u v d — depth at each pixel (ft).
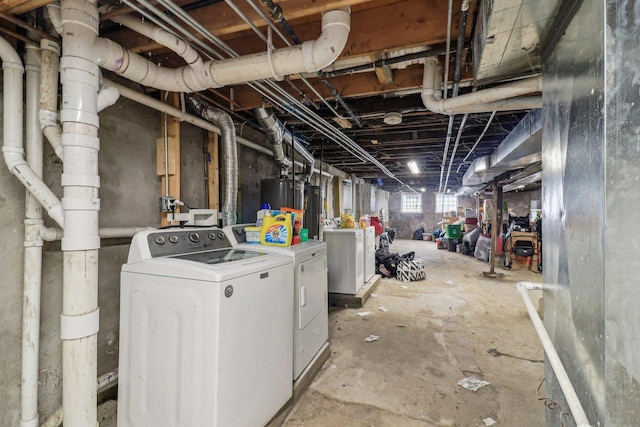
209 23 5.59
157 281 4.97
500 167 15.70
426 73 7.19
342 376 7.59
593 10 2.77
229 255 6.16
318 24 6.44
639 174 2.44
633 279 2.48
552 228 4.09
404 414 6.21
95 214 4.72
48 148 5.66
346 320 11.46
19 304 5.22
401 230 47.29
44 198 4.70
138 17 5.51
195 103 8.29
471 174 19.12
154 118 7.81
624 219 2.50
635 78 2.43
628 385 2.50
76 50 4.45
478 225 30.09
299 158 15.01
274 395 5.77
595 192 2.76
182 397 4.67
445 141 14.15
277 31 5.25
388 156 18.51
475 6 5.00
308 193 12.87
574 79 3.26
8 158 4.73
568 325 3.50
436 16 5.80
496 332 10.28
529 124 9.55
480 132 12.92
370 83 8.47
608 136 2.54
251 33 6.88
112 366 6.83
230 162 8.66
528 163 14.26
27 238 5.10
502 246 23.80
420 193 46.83
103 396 6.52
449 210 46.01
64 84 4.50
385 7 6.15
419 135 14.07
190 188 9.09
